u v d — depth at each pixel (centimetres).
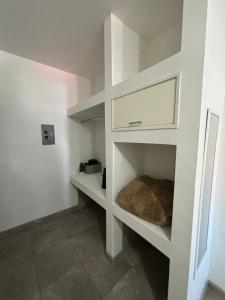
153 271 128
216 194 109
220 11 76
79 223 199
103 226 193
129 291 112
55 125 210
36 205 203
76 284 118
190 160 75
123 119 112
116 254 143
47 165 208
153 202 110
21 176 188
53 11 112
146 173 166
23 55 173
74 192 237
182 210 80
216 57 80
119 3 105
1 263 137
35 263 137
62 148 220
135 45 136
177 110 77
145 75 93
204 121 75
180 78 75
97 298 108
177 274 87
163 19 120
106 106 129
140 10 112
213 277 116
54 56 175
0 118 168
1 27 128
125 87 108
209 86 76
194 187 75
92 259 141
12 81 172
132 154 148
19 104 179
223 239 108
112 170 132
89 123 247
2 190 176
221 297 111
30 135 190
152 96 90
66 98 216
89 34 138
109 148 131
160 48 141
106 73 126
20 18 118
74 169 236
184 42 72
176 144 80
